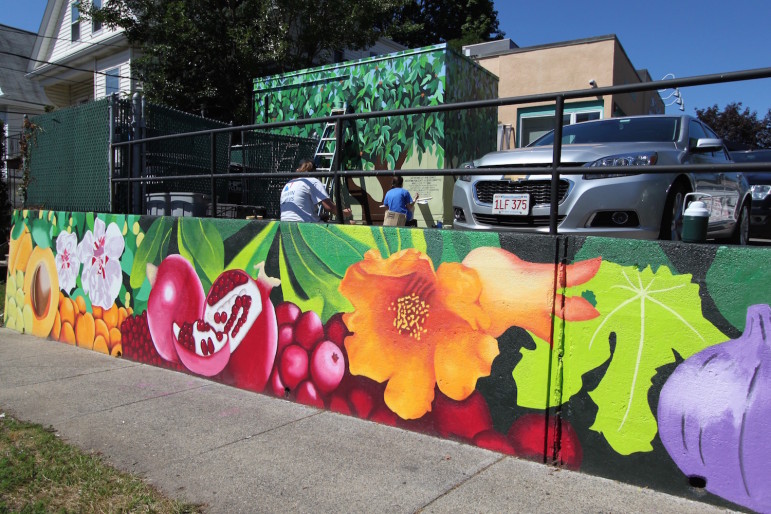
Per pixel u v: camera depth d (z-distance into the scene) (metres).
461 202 5.36
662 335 3.54
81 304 7.77
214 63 14.58
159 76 14.30
